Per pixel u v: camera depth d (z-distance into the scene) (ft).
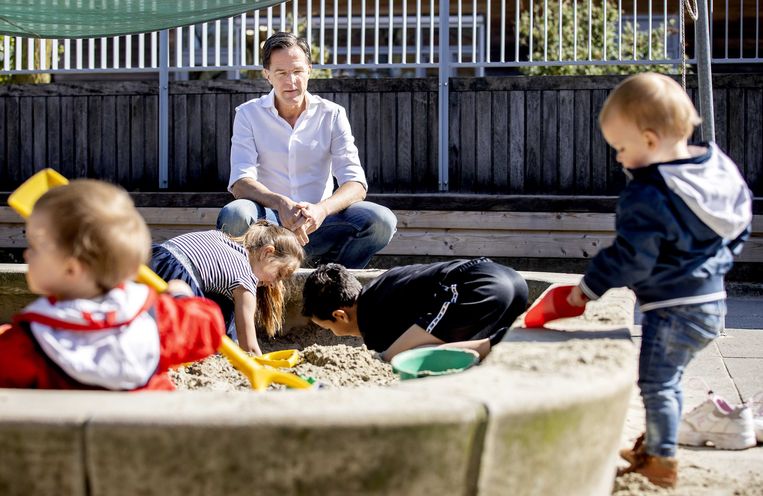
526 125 27.32
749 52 34.04
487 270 11.64
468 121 27.53
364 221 17.29
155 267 12.71
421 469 5.51
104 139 28.78
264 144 17.99
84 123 28.86
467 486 5.68
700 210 8.18
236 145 17.92
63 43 29.09
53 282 6.59
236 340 13.89
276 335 15.05
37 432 5.30
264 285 13.87
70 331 6.64
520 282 11.82
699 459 9.78
